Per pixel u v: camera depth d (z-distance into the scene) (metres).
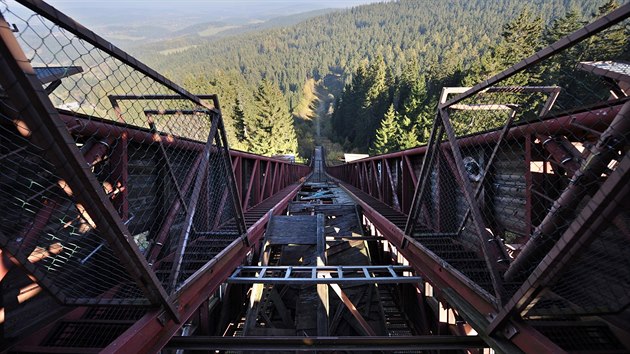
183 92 2.33
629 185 1.22
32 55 1.14
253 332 4.77
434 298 5.27
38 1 1.11
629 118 1.44
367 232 9.12
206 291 3.02
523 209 3.24
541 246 2.15
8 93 1.12
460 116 6.88
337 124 70.56
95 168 2.74
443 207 4.71
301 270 4.84
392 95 54.78
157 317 2.06
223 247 3.78
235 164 5.90
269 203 8.43
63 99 1.32
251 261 6.27
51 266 2.31
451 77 36.50
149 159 3.47
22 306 2.18
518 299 1.91
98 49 1.43
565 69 15.23
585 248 1.45
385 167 8.15
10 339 2.04
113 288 2.62
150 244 3.02
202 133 4.12
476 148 4.14
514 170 3.38
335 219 9.08
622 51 14.73
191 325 4.48
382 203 8.33
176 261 2.32
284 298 5.88
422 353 4.56
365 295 5.80
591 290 2.25
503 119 6.93
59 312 2.39
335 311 5.39
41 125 1.19
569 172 2.43
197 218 4.36
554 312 2.14
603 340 2.26
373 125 54.03
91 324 2.31
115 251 1.61
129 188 3.13
